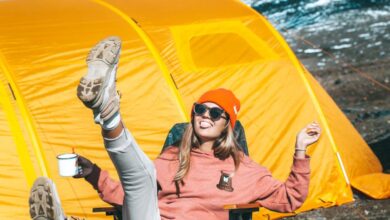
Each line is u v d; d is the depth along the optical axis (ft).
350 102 36.04
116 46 12.47
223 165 15.65
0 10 24.32
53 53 21.09
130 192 13.04
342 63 42.96
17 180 18.71
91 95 12.17
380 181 23.66
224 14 24.88
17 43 21.31
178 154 15.72
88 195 19.48
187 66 22.45
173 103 21.50
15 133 19.16
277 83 23.49
